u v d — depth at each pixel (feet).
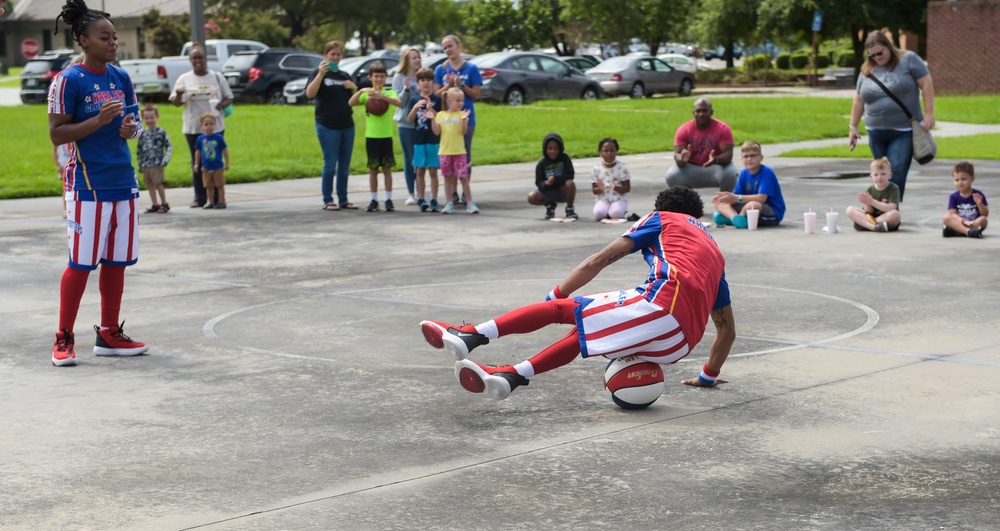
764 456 15.99
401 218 44.47
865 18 159.12
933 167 61.26
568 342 17.83
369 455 16.20
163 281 31.01
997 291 27.78
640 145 76.38
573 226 41.45
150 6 227.20
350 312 26.43
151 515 13.92
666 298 17.44
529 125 90.53
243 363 21.79
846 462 15.69
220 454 16.31
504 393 17.38
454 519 13.70
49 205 50.01
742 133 84.12
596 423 17.69
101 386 20.29
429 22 286.66
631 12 197.36
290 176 61.67
